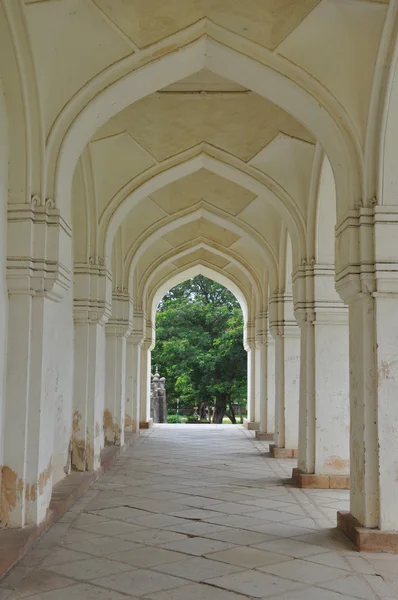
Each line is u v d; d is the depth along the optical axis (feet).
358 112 14.85
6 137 14.11
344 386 21.62
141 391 45.57
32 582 11.30
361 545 13.58
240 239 37.68
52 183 14.62
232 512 17.43
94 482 21.98
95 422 22.56
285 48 15.25
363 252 14.43
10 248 14.05
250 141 22.81
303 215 22.30
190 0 15.43
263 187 23.08
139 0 15.39
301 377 22.52
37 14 13.62
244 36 15.42
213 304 73.46
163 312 71.72
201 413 77.51
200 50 16.01
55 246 14.34
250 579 11.61
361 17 14.08
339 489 21.07
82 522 16.01
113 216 23.25
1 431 13.67
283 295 29.17
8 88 14.08
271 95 16.63
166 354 68.90
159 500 19.03
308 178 22.20
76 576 11.66
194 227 37.78
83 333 22.52
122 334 29.96
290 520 16.49
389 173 14.39
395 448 14.02
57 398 19.85
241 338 67.21
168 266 43.96
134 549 13.53
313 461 21.77
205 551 13.46
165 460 28.27
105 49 15.12
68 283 15.46
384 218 14.30
